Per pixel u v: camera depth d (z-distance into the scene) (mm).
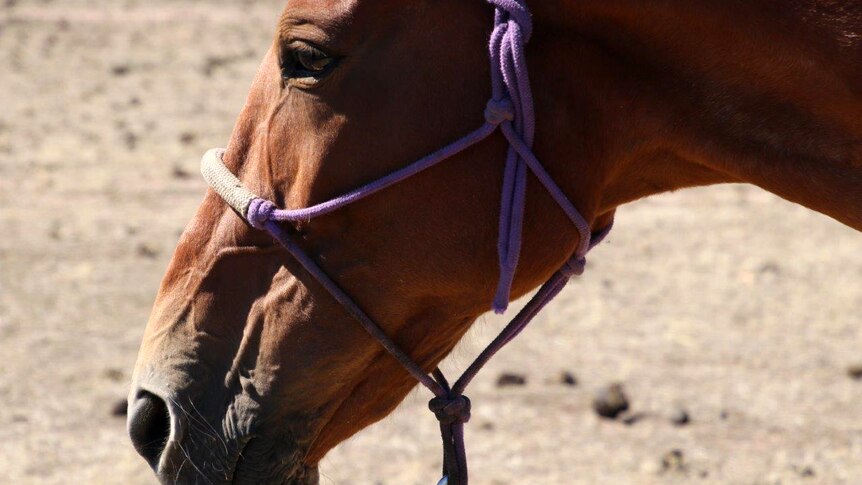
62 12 36281
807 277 17641
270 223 5875
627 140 5957
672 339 15195
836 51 5574
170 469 6141
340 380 6070
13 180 21141
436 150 5605
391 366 6180
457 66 5594
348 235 5805
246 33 34562
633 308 16328
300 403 6055
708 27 5668
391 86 5594
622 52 5793
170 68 30266
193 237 6203
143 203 20203
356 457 11906
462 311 6000
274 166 5898
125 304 15867
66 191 20688
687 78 5824
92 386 13344
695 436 12453
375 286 5855
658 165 6117
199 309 6137
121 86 28375
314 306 5945
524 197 5652
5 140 23516
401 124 5598
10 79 28484
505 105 5516
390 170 5645
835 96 5648
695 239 19469
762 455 11992
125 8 37344
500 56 5488
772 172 5824
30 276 16766
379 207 5715
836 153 5727
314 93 5684
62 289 16344
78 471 11375
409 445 12219
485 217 5707
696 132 5906
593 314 16094
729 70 5758
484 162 5656
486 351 6254
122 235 18547
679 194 22344
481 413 12906
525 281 5945
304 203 5801
